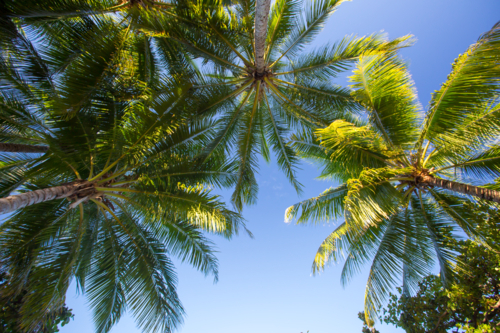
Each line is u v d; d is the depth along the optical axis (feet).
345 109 26.43
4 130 18.19
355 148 19.72
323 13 24.39
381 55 19.29
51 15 18.28
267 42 26.73
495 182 20.02
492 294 21.01
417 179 20.63
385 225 22.72
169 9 24.54
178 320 22.20
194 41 23.85
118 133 19.03
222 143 28.99
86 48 17.61
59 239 20.36
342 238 25.02
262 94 29.04
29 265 18.62
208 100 25.36
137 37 26.18
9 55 16.24
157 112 18.99
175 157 22.33
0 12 16.10
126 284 21.40
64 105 15.76
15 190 20.21
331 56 24.84
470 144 18.11
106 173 21.67
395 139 20.35
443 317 23.47
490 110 17.10
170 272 23.61
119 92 20.49
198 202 20.27
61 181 20.52
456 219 20.83
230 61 26.03
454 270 20.29
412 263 21.30
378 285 20.62
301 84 27.61
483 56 15.25
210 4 22.49
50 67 18.45
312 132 27.78
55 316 24.36
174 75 22.54
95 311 20.43
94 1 19.79
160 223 23.91
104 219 23.68
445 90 17.31
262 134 31.71
